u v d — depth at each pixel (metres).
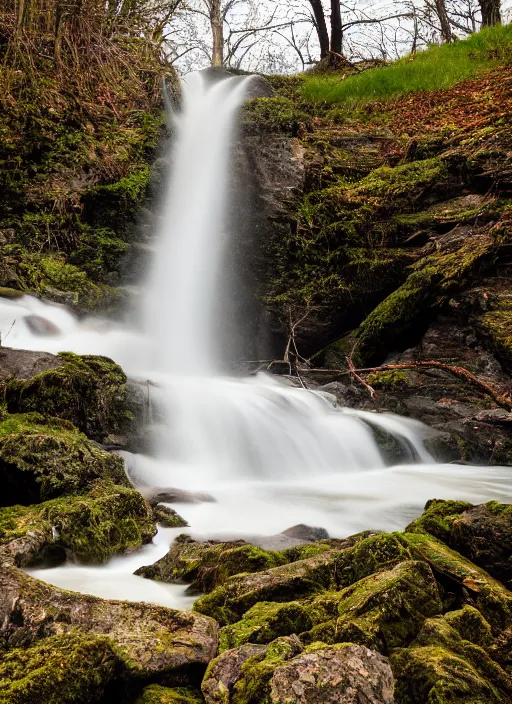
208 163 11.47
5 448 3.86
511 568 2.90
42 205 9.40
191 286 10.25
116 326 8.91
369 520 4.48
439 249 9.66
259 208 10.94
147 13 13.25
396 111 14.45
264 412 6.70
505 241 9.26
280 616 2.50
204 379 7.71
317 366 9.80
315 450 6.54
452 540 3.21
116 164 10.39
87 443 4.37
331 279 10.25
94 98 11.40
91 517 3.58
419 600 2.52
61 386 4.76
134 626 2.39
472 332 8.69
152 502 4.54
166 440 5.66
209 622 2.46
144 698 2.12
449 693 1.99
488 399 7.73
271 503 4.84
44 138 9.95
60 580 3.14
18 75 10.31
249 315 10.41
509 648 2.34
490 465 6.89
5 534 3.26
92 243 9.63
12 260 8.29
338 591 2.77
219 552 3.32
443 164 10.85
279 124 11.94
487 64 15.59
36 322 7.36
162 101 12.52
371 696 1.90
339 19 21.89
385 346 9.30
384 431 7.07
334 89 16.48
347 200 10.86
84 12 10.99
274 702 1.86
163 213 10.85
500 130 10.98
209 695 2.08
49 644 2.19
